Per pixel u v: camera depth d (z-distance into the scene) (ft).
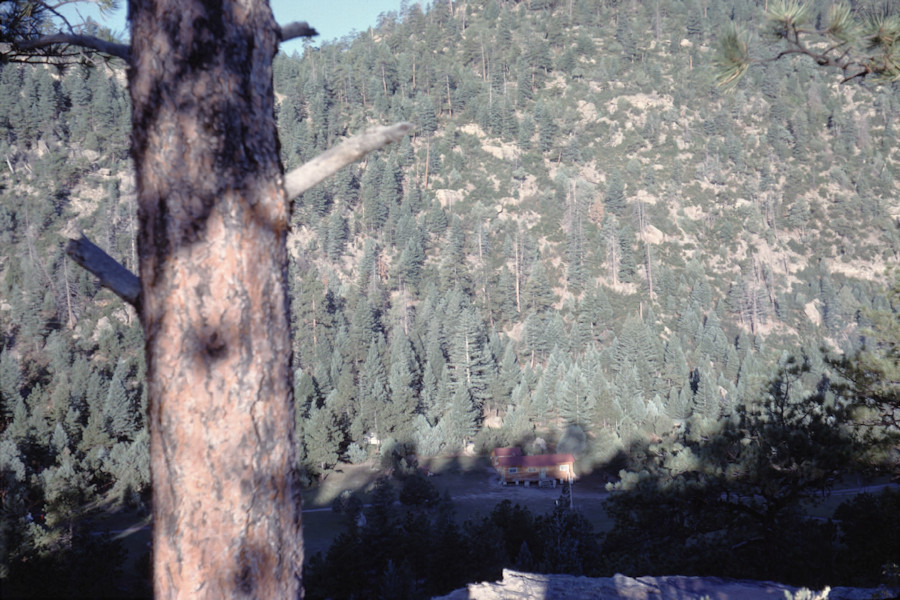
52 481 163.12
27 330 365.40
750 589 36.94
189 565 7.13
